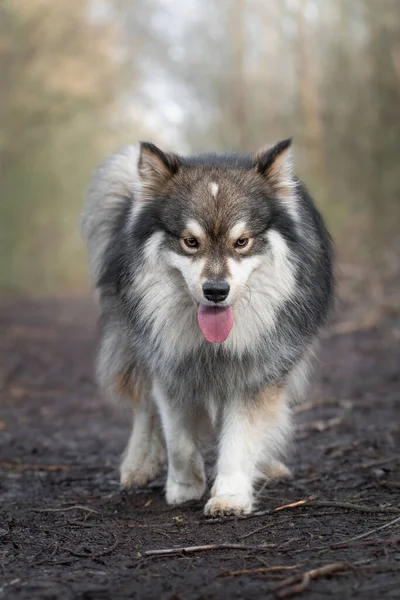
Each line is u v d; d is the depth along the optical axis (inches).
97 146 2175.2
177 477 321.4
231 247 286.0
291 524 278.5
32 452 454.0
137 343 319.9
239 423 310.0
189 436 320.8
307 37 1547.7
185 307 301.0
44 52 1668.3
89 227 385.7
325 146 1451.8
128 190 358.3
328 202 1402.6
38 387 714.8
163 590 210.5
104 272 351.6
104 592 209.5
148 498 335.3
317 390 585.0
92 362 851.4
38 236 2128.4
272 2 1771.7
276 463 351.6
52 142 1995.6
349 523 275.1
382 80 1262.3
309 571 215.5
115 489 358.3
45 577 226.7
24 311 1455.5
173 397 315.0
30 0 1571.1
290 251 299.3
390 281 1050.7
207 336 283.1
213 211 286.2
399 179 1307.8
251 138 1777.8
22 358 884.6
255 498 319.9
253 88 1817.2
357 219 1368.1
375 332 839.1
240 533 271.7
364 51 1336.1
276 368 309.0
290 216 302.0
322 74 1485.0
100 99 1840.6
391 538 249.0
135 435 357.1
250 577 219.1
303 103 1537.9
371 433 439.5
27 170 1985.7
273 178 301.6
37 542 270.1
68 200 2164.1
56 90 1710.1
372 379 625.9
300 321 308.5
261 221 291.1
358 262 1223.5
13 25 1583.4
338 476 350.9
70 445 475.5
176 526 286.2
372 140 1331.2
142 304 305.0
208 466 371.2
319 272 318.7
